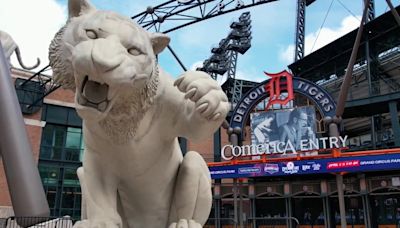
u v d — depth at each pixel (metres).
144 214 1.79
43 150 16.44
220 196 15.64
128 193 1.75
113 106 1.34
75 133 17.39
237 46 30.00
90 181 1.60
